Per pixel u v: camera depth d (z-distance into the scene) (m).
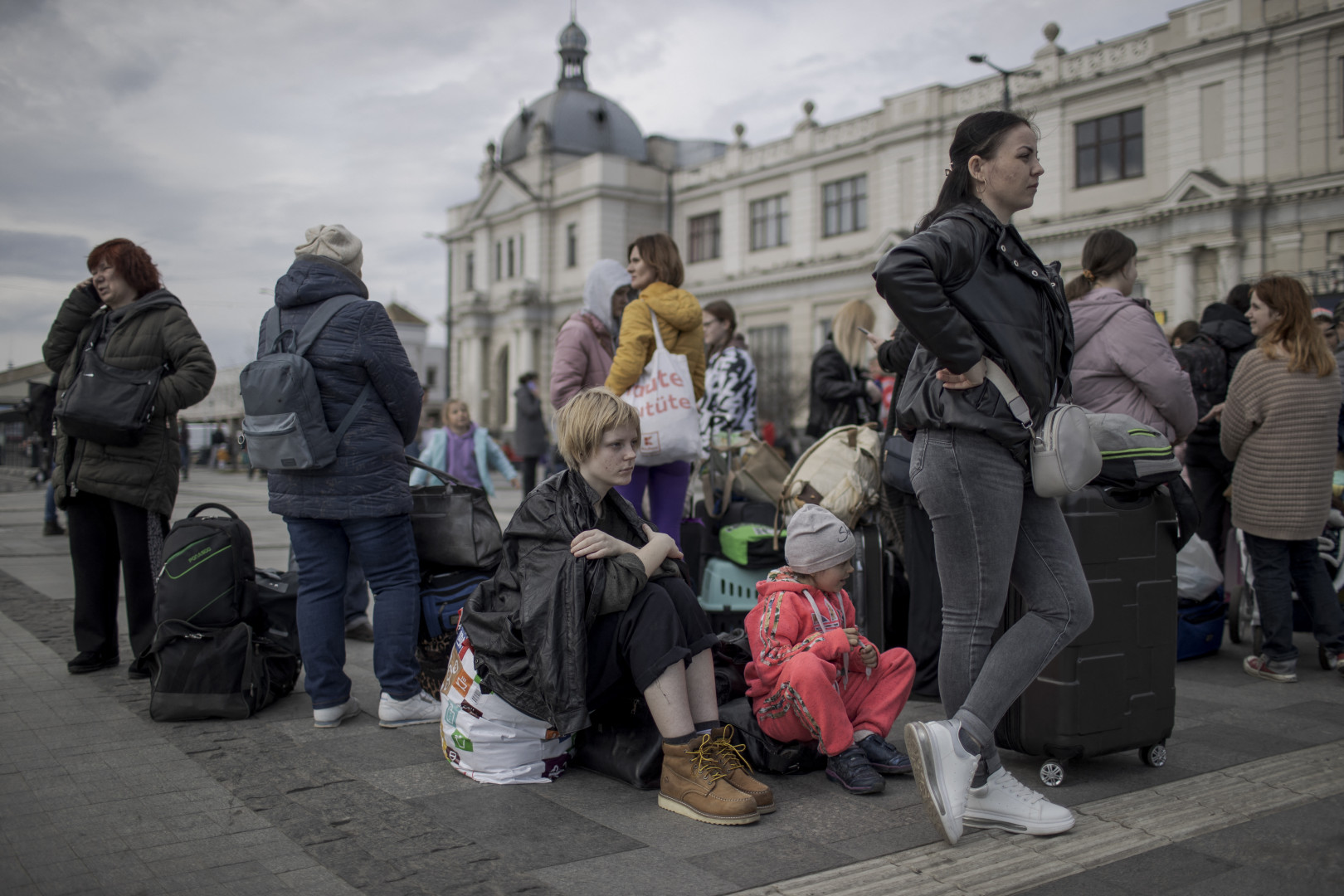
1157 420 4.01
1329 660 4.63
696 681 2.87
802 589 3.19
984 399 2.42
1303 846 2.48
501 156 49.81
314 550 3.52
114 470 4.03
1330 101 21.41
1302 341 4.31
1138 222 24.36
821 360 5.89
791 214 34.47
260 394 3.37
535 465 14.38
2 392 31.17
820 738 3.02
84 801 2.73
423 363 73.19
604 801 2.83
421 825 2.59
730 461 5.16
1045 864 2.37
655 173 40.69
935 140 29.16
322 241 3.60
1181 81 23.48
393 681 3.55
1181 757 3.26
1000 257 2.44
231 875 2.25
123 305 4.23
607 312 5.00
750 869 2.32
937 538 2.57
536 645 2.73
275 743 3.33
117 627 4.39
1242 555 5.31
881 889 2.21
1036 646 2.54
